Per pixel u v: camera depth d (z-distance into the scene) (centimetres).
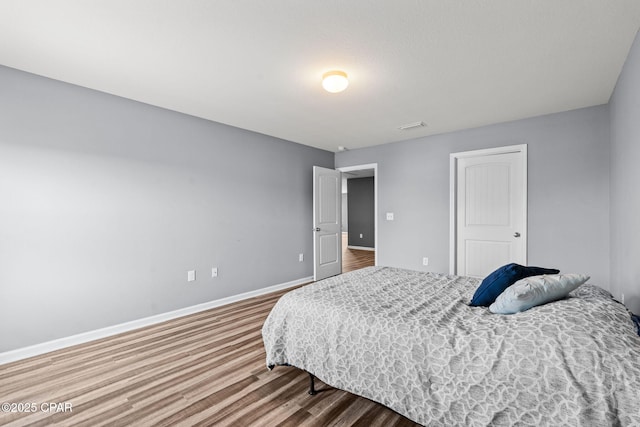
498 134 358
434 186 412
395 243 453
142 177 295
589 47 195
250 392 184
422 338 139
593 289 178
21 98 230
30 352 231
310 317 180
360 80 245
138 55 206
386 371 145
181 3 154
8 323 224
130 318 286
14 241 227
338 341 164
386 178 463
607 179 295
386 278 248
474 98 282
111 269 274
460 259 394
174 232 319
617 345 109
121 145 281
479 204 379
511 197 357
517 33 180
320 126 374
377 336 151
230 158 372
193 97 283
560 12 161
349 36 184
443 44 192
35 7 156
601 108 297
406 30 178
